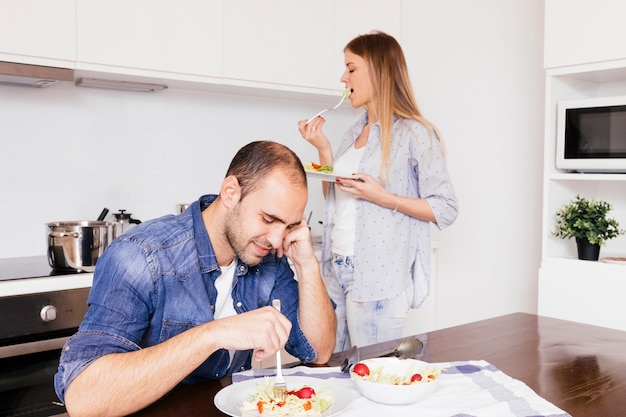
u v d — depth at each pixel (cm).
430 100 336
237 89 296
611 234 241
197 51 266
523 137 294
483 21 308
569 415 107
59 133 266
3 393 202
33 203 261
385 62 218
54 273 220
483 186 312
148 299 119
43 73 229
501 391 118
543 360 140
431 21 332
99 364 106
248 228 120
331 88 313
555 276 250
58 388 107
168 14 257
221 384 122
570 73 246
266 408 103
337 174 213
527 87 292
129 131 284
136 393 104
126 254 117
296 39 297
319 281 143
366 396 114
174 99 296
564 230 250
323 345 140
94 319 113
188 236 127
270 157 119
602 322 238
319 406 104
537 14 287
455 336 161
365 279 215
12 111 254
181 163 300
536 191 290
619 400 115
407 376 121
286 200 117
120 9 244
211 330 110
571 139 247
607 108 237
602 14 235
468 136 318
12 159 255
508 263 303
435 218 215
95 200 276
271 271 146
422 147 215
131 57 248
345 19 316
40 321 210
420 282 224
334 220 230
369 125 229
